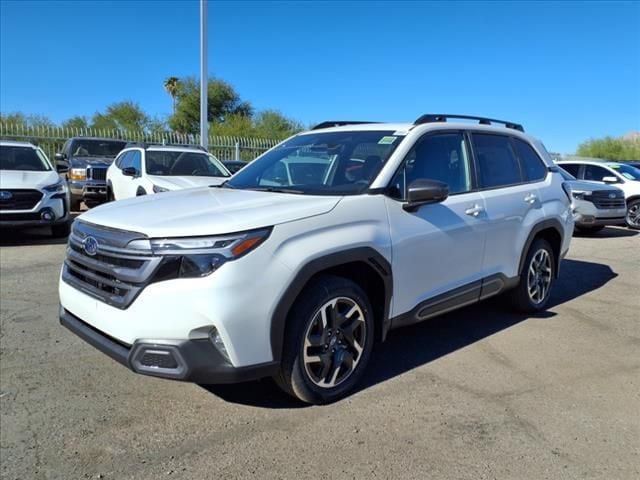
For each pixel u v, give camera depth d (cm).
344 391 351
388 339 467
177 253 286
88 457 285
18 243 909
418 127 417
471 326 504
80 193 1296
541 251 532
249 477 270
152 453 289
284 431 312
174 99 5341
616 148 4819
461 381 383
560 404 350
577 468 281
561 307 575
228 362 291
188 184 874
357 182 376
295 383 324
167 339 286
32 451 289
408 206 376
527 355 434
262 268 295
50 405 340
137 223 308
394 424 321
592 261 859
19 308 537
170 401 347
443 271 408
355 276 364
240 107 4772
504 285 482
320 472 274
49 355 420
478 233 436
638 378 393
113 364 404
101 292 314
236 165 1503
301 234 314
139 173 963
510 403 350
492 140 489
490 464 283
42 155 1012
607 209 1122
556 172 566
